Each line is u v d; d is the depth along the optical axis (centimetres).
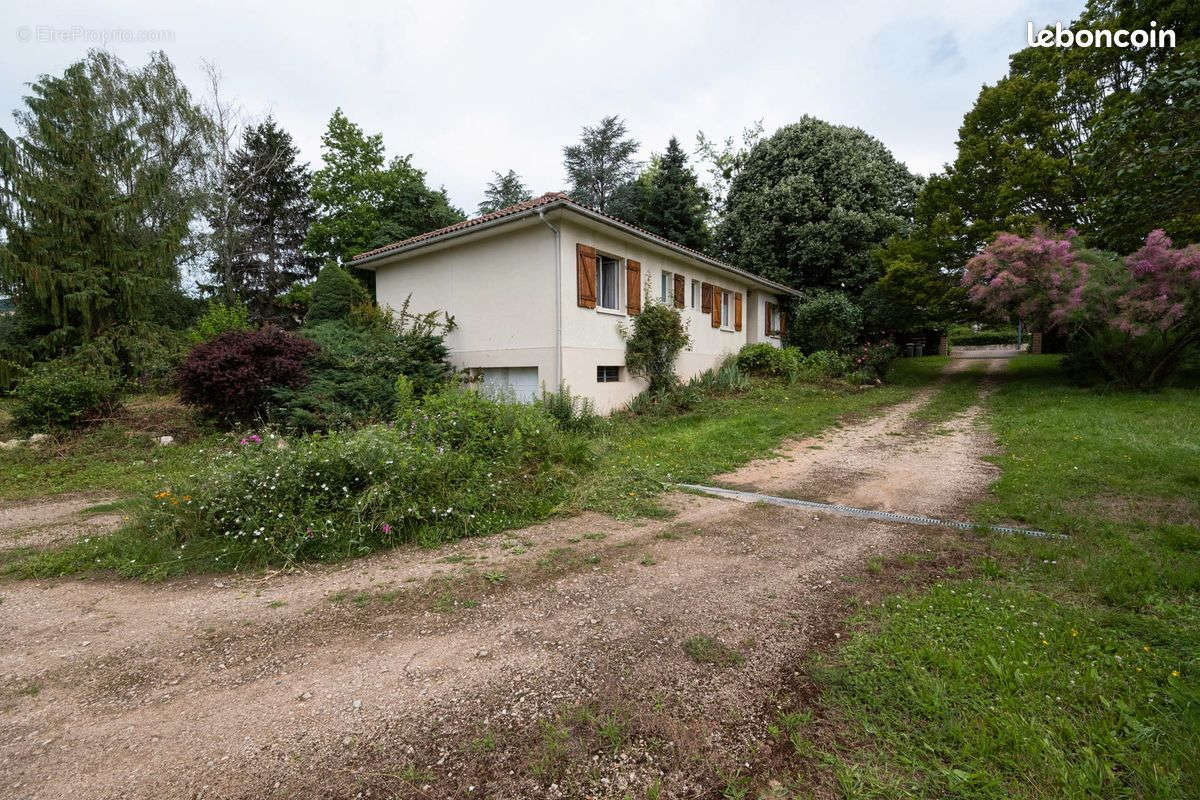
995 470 735
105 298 1541
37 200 1479
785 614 345
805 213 2148
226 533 471
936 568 418
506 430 725
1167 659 274
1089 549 428
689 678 276
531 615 352
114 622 350
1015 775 205
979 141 1739
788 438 1009
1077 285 1240
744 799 200
